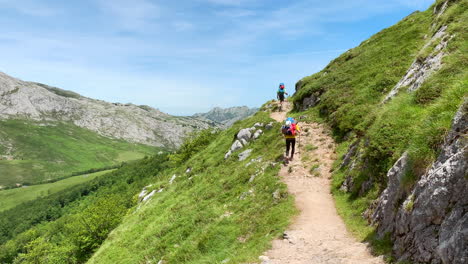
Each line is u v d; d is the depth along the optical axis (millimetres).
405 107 14180
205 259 13938
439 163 7449
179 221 21547
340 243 10531
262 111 42469
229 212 18500
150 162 189875
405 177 8781
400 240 8102
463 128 7164
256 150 27844
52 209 180375
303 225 12961
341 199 15055
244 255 11875
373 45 38531
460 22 19062
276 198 16750
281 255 10656
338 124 24516
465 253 5445
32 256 76562
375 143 13930
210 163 33562
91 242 50250
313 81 40438
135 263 19391
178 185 33625
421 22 35250
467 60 13164
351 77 32406
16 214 192000
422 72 18031
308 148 23172
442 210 6641
